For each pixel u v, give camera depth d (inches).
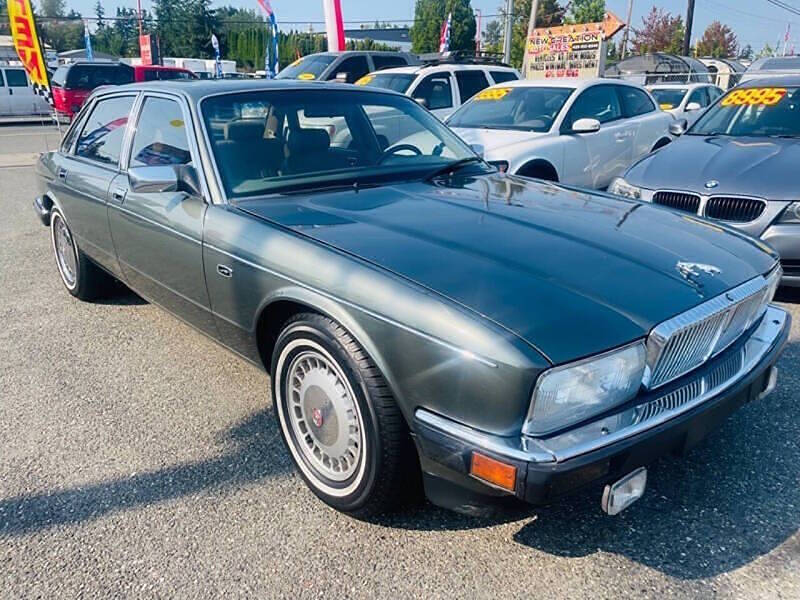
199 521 104.0
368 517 101.9
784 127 237.8
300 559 95.4
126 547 98.5
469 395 81.9
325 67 504.4
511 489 79.2
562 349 79.4
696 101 553.9
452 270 92.4
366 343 92.1
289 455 119.0
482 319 82.4
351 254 99.2
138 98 157.4
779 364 153.5
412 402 88.4
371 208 118.0
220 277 120.4
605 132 303.7
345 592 89.3
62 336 178.9
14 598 89.1
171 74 971.3
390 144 149.3
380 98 157.5
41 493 111.7
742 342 106.6
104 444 126.3
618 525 101.4
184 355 165.9
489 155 259.4
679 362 92.0
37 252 268.7
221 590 90.0
